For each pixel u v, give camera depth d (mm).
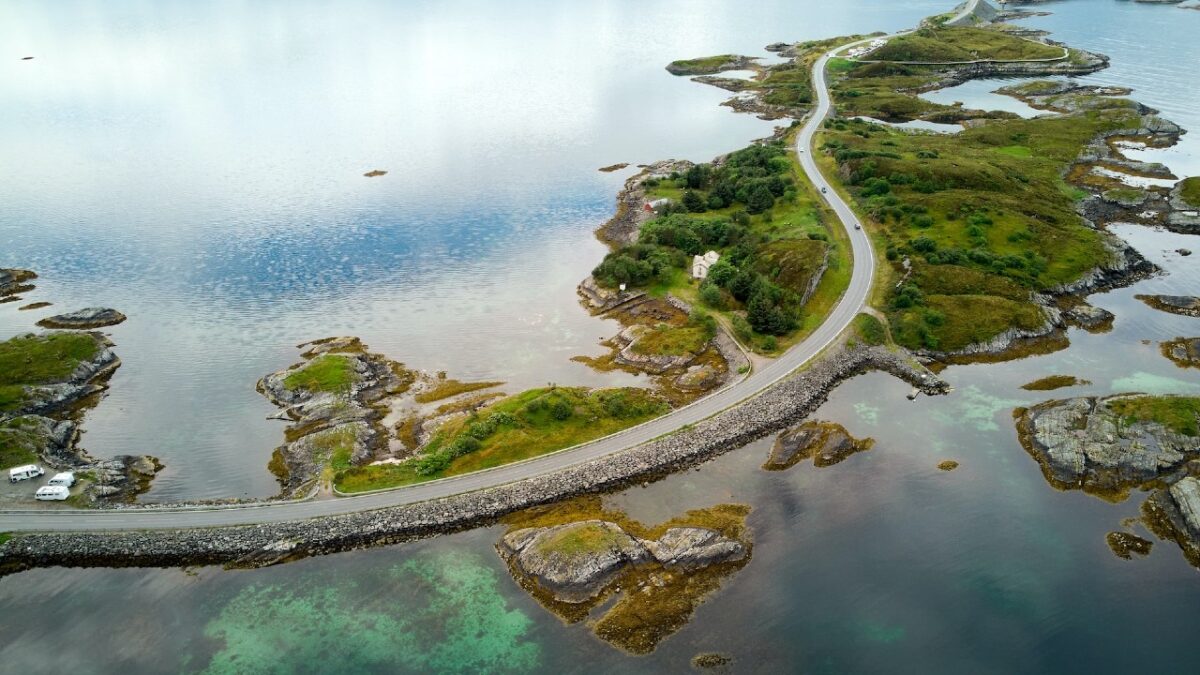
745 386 112500
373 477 95438
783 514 89375
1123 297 139625
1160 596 77812
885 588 79000
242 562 84125
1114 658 71250
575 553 80688
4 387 117438
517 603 78188
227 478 100125
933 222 157125
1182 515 85875
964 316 127188
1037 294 135250
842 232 158125
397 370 125625
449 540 86562
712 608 76750
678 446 99750
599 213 188125
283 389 118500
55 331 137375
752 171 189375
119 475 100000
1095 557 82812
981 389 113875
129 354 132250
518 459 97750
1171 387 112188
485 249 170375
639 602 77312
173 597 80062
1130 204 175625
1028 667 70375
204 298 151500
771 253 146125
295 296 151750
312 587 80875
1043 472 95938
